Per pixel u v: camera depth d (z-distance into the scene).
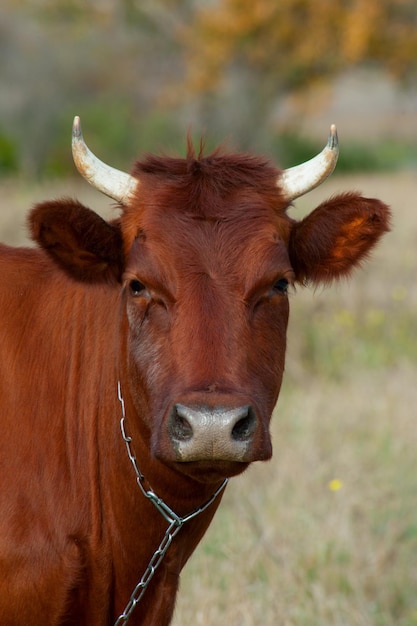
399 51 128.38
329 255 16.53
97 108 129.12
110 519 16.12
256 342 14.74
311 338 38.09
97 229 15.66
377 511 25.02
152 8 139.62
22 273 17.19
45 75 128.62
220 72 131.38
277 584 21.73
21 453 16.14
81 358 16.61
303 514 24.39
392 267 47.75
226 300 14.58
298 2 127.06
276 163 17.56
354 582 22.23
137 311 15.08
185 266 14.72
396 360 37.41
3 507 15.84
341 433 29.94
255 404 13.99
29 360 16.59
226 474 14.10
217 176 15.61
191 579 21.95
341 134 159.00
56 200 15.43
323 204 16.28
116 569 16.22
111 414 16.08
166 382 14.38
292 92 134.88
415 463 27.86
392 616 22.09
